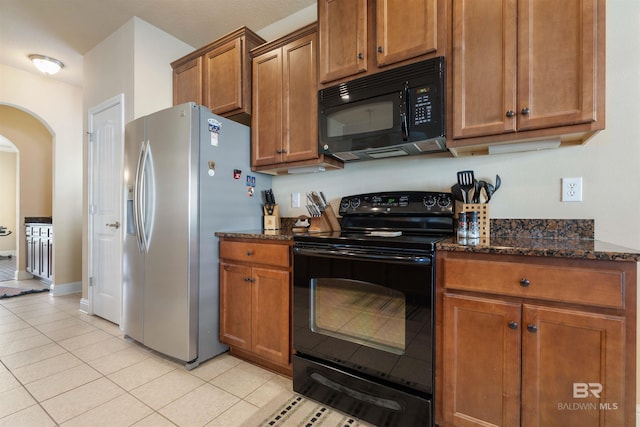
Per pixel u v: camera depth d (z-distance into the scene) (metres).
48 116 3.57
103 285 2.79
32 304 3.25
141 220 2.09
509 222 1.63
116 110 2.67
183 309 1.89
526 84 1.32
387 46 1.62
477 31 1.42
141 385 1.71
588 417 1.03
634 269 0.97
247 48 2.31
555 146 1.50
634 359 0.97
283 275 1.73
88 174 2.97
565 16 1.25
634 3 1.39
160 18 2.53
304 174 2.38
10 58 3.14
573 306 1.05
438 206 1.73
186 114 1.92
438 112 1.47
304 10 2.44
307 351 1.61
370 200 1.96
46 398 1.59
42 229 4.07
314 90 1.97
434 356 1.28
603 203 1.45
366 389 1.42
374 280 1.39
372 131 1.66
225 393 1.65
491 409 1.18
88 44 2.91
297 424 1.41
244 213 2.27
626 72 1.40
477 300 1.20
